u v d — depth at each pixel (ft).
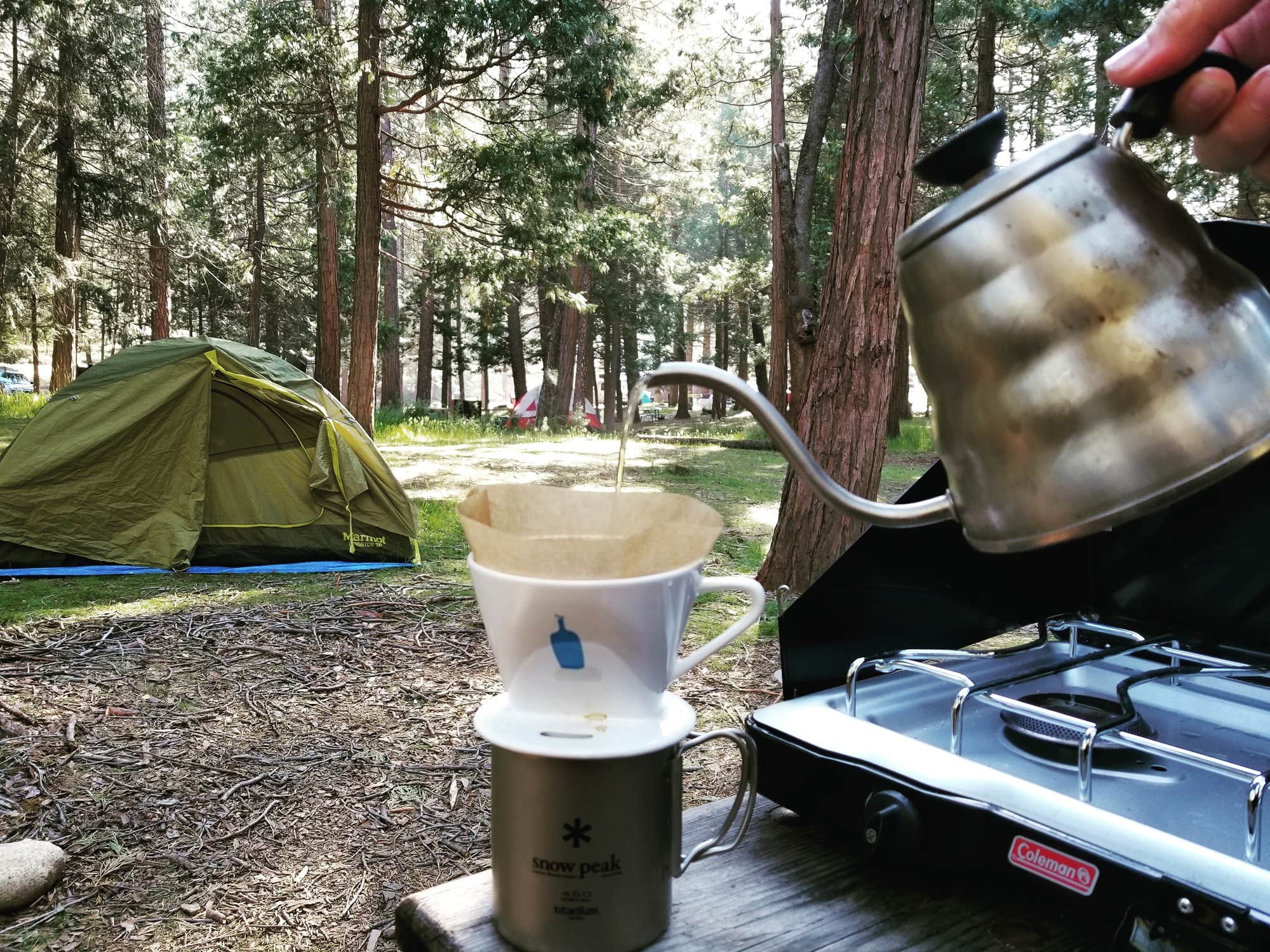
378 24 36.78
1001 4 45.01
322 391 19.31
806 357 20.66
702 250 114.42
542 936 2.31
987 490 1.97
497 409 101.30
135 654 12.44
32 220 55.06
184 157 58.80
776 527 14.16
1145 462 1.78
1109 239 1.83
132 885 6.89
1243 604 3.73
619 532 2.38
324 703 10.82
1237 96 1.93
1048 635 4.21
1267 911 1.92
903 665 3.13
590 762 2.22
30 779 8.59
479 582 2.25
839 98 49.49
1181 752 2.35
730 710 10.22
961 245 1.93
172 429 17.90
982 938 2.50
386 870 7.14
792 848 2.97
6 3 48.11
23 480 17.22
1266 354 1.85
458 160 39.58
